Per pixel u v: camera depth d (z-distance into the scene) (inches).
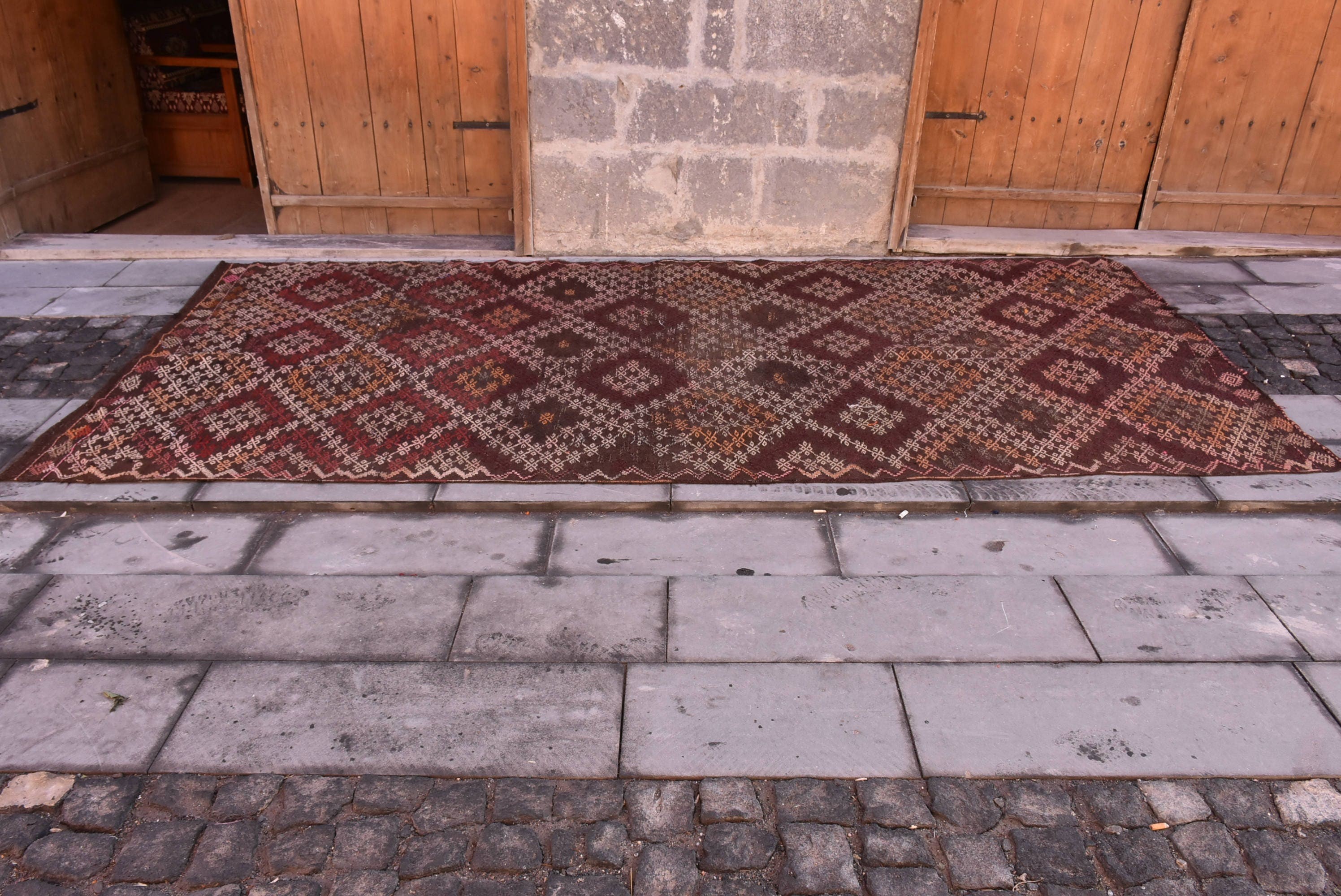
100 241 228.8
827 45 202.1
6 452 152.5
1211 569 131.4
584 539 136.7
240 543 135.0
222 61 283.9
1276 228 239.9
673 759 102.5
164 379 171.0
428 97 220.7
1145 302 205.3
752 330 191.6
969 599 125.1
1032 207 237.5
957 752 103.7
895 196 219.5
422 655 115.6
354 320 192.7
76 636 117.6
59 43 241.6
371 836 94.6
